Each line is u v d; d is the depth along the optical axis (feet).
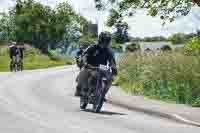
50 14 364.58
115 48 162.71
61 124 49.49
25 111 59.93
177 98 75.05
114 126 49.26
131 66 99.71
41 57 301.84
